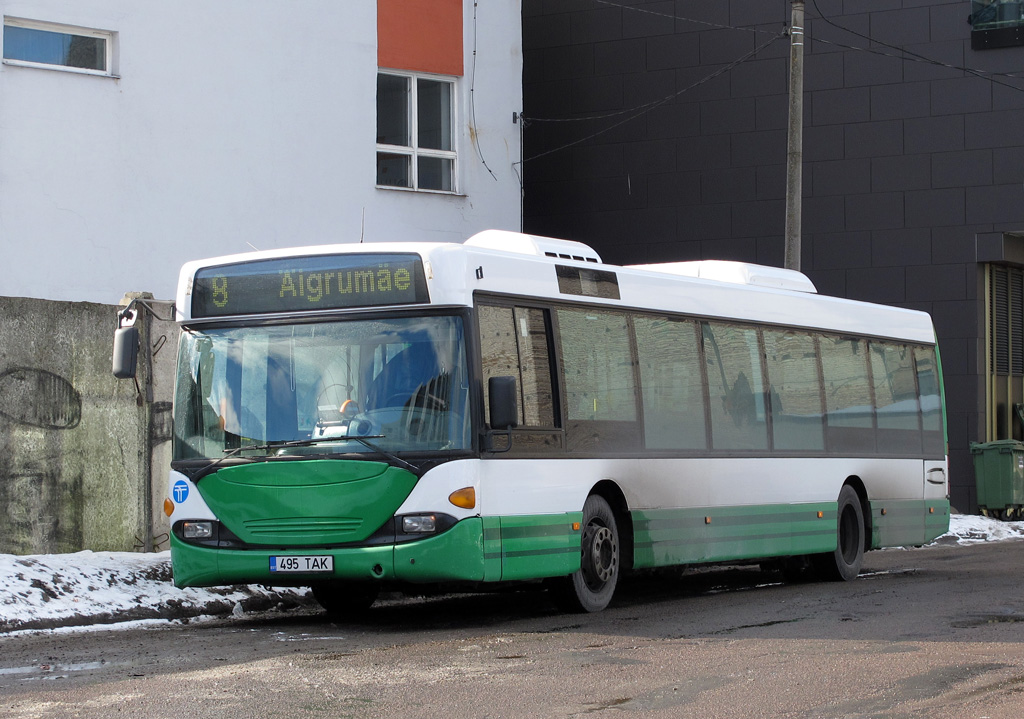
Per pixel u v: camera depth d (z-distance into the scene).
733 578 16.62
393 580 10.51
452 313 10.73
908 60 27.36
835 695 7.79
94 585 12.05
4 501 13.16
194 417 11.15
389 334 10.79
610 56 29.91
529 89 30.50
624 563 12.53
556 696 7.69
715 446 13.84
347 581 10.73
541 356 11.56
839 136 27.95
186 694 7.69
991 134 26.73
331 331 10.91
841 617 11.75
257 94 20.61
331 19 21.44
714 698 7.68
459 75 22.98
